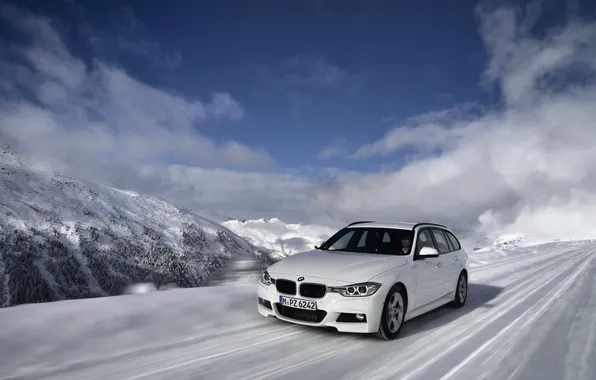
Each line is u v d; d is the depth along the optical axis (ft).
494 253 63.26
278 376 10.70
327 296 13.82
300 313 14.39
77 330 12.53
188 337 13.51
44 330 12.14
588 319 18.56
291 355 12.39
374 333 14.39
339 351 12.97
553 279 33.65
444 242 20.68
